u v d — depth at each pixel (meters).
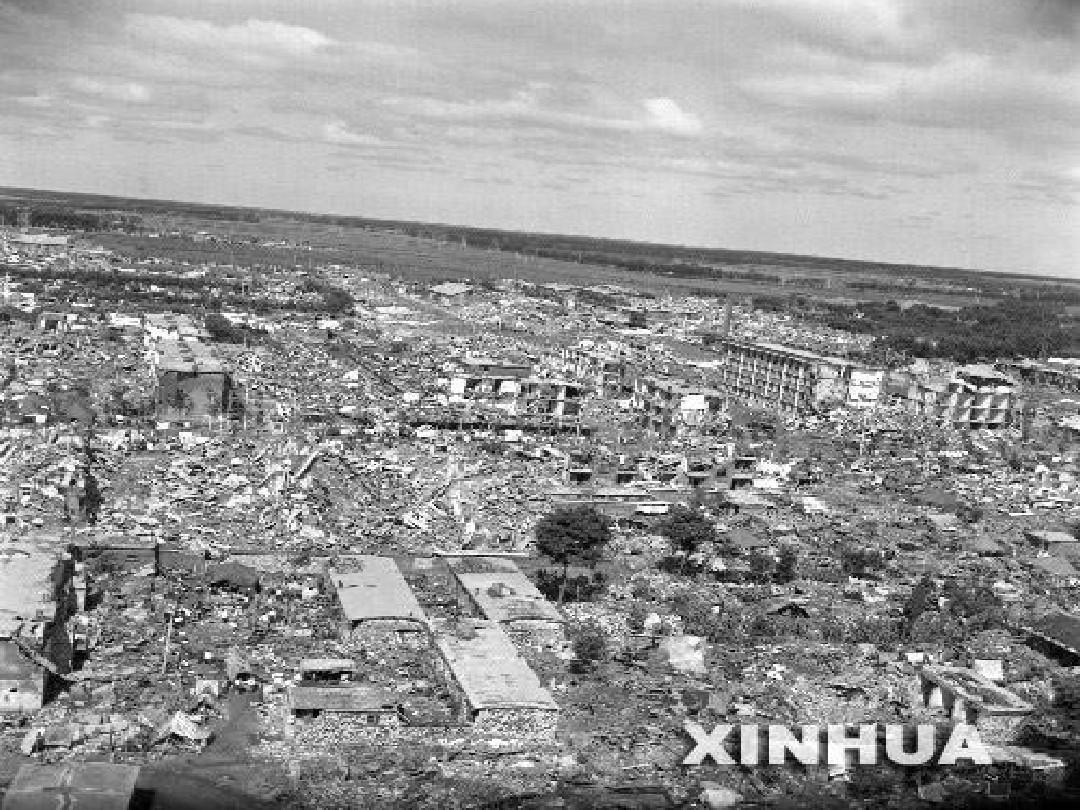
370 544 199.75
